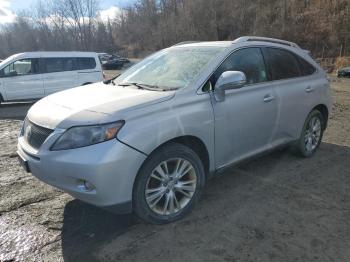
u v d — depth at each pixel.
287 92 4.69
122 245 3.17
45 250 3.10
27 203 3.95
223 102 3.80
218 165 3.91
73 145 3.01
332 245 3.18
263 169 4.95
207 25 59.44
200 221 3.57
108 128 3.00
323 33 43.56
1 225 3.48
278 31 47.66
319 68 5.53
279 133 4.71
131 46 80.06
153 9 76.56
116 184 3.04
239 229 3.42
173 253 3.06
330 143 6.31
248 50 4.32
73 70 12.73
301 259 2.98
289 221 3.57
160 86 3.85
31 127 3.43
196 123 3.53
